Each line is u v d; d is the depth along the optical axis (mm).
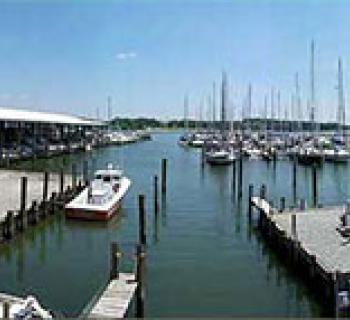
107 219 43469
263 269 31594
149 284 28750
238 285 28812
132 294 24812
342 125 109250
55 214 45312
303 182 71750
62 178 49750
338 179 74938
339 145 101938
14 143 93688
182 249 36031
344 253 29594
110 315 22594
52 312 23875
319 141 104875
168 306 25672
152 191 62812
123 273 28109
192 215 48062
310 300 26578
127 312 24219
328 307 24734
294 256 30891
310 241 32188
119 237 39812
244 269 31609
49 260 33781
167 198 57562
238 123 143125
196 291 27719
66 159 93125
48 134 115438
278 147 105062
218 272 30984
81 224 43469
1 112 91750
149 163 96688
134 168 88750
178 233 40875
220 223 44562
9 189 52969
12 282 29375
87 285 28859
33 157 84875
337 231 34594
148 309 25281
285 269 31562
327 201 56812
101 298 24344
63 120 115062
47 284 29047
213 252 35375
